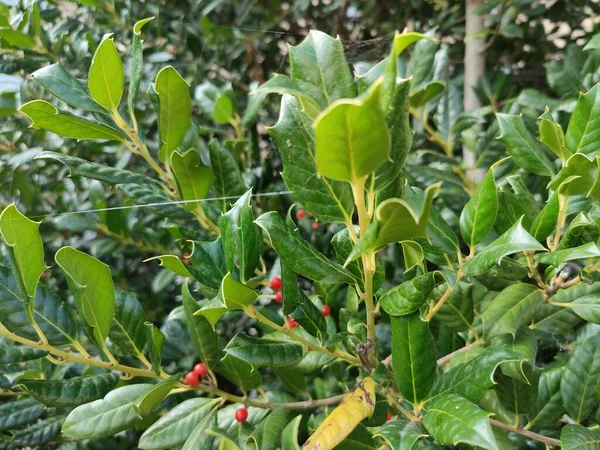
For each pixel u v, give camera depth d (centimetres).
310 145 22
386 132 15
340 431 23
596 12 69
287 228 24
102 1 62
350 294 37
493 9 62
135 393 31
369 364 27
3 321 28
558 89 54
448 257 32
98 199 50
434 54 49
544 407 33
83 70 60
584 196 31
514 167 49
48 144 59
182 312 45
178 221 48
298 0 73
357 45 63
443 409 22
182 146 39
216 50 68
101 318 28
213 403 33
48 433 38
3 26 56
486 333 30
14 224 24
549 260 25
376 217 17
